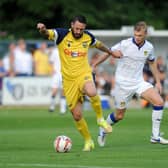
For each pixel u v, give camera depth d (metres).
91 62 66.56
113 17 96.81
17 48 71.12
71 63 31.55
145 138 38.78
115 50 34.22
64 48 31.59
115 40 72.12
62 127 47.91
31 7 95.00
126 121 51.59
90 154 30.41
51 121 52.56
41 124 50.34
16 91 70.62
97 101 31.02
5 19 97.00
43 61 71.31
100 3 97.12
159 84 35.34
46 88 71.00
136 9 100.12
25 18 96.31
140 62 34.44
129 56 34.19
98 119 31.33
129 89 34.62
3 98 70.50
